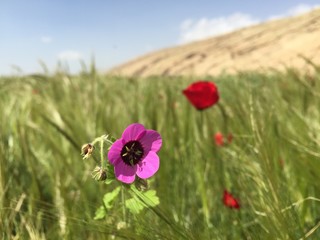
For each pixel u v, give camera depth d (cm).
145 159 16
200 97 36
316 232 24
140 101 51
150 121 40
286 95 46
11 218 23
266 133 26
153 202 18
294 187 28
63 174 33
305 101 44
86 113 46
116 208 21
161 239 19
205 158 36
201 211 31
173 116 41
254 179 23
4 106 51
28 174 35
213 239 23
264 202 21
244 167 27
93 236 24
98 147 17
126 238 19
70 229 24
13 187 30
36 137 44
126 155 16
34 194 29
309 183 28
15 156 36
